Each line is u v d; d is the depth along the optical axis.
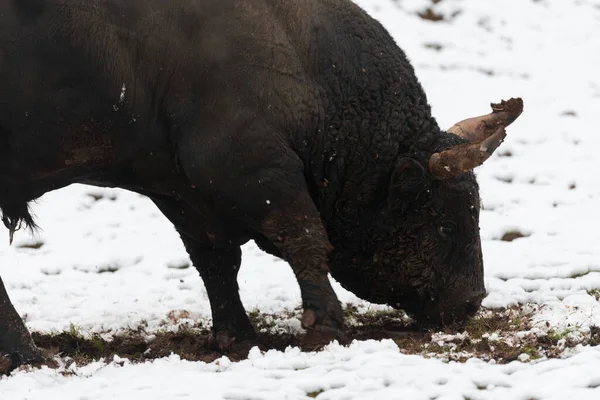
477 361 26.64
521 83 66.06
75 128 27.91
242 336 31.52
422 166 29.42
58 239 48.47
